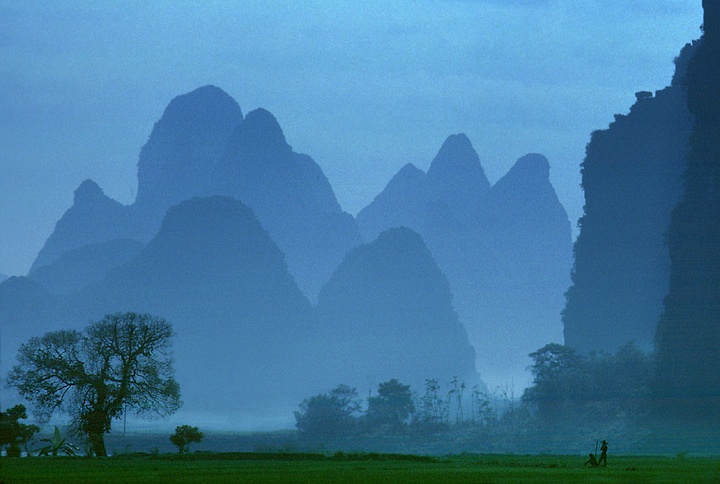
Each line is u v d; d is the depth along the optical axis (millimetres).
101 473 130125
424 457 185750
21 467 146625
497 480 114938
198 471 136125
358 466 154125
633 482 111062
